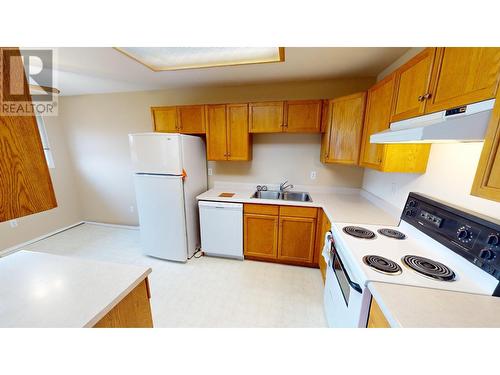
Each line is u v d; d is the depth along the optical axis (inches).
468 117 29.6
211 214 102.0
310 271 95.5
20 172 27.5
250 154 109.0
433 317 28.6
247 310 72.9
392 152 58.6
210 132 104.2
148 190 99.5
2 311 30.6
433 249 46.7
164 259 106.9
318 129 92.9
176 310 73.1
